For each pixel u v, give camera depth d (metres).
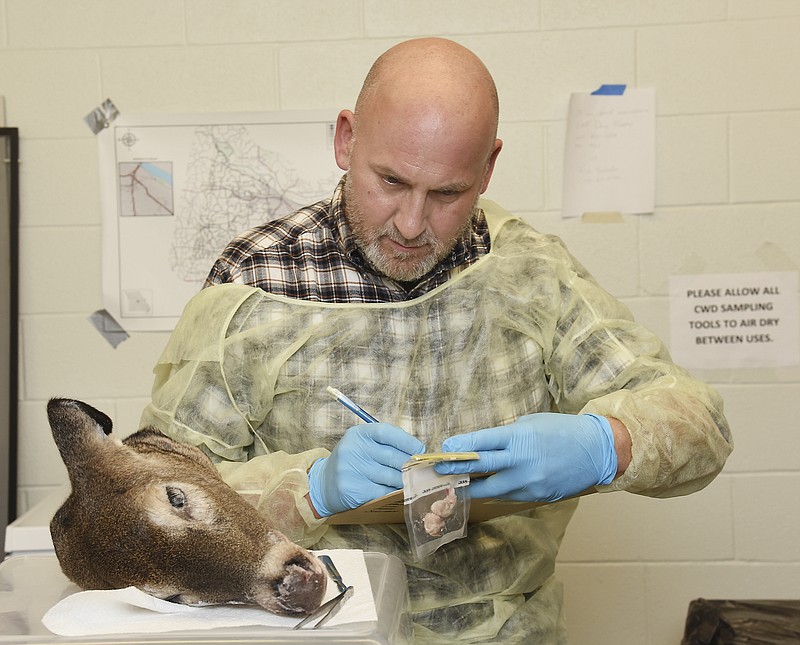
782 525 2.12
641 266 2.08
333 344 1.18
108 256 2.09
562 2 2.03
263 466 1.09
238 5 2.04
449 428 1.20
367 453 1.01
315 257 1.22
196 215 2.08
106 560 0.77
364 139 1.11
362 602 0.74
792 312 2.08
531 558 1.24
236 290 1.18
